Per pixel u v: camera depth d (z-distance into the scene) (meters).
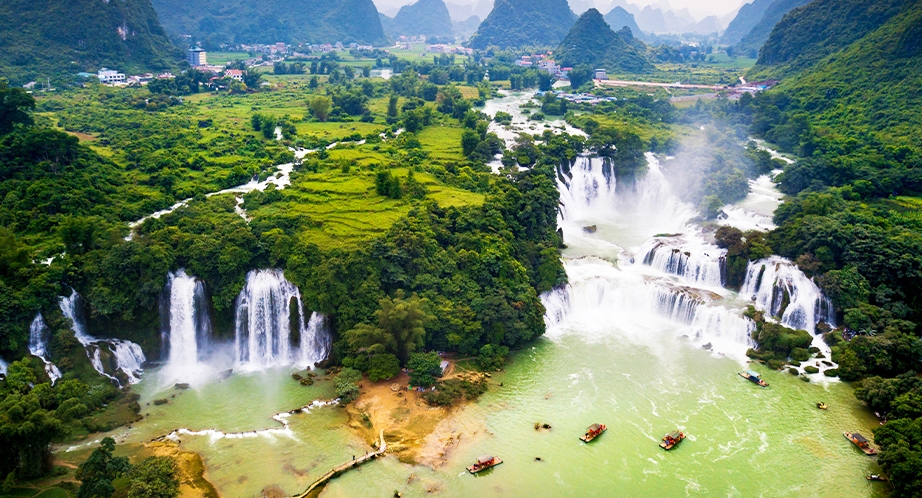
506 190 166.62
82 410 89.06
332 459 90.62
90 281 112.75
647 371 114.50
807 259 131.25
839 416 102.06
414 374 107.75
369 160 191.75
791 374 113.19
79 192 141.38
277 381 110.50
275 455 91.00
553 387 109.31
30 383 94.69
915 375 102.94
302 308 118.12
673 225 177.62
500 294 123.50
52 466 86.00
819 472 90.25
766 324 121.69
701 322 127.94
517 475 88.62
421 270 125.38
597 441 95.88
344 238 131.00
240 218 138.62
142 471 83.19
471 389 106.88
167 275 116.94
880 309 121.50
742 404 105.19
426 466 89.81
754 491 86.75
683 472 90.00
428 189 166.38
